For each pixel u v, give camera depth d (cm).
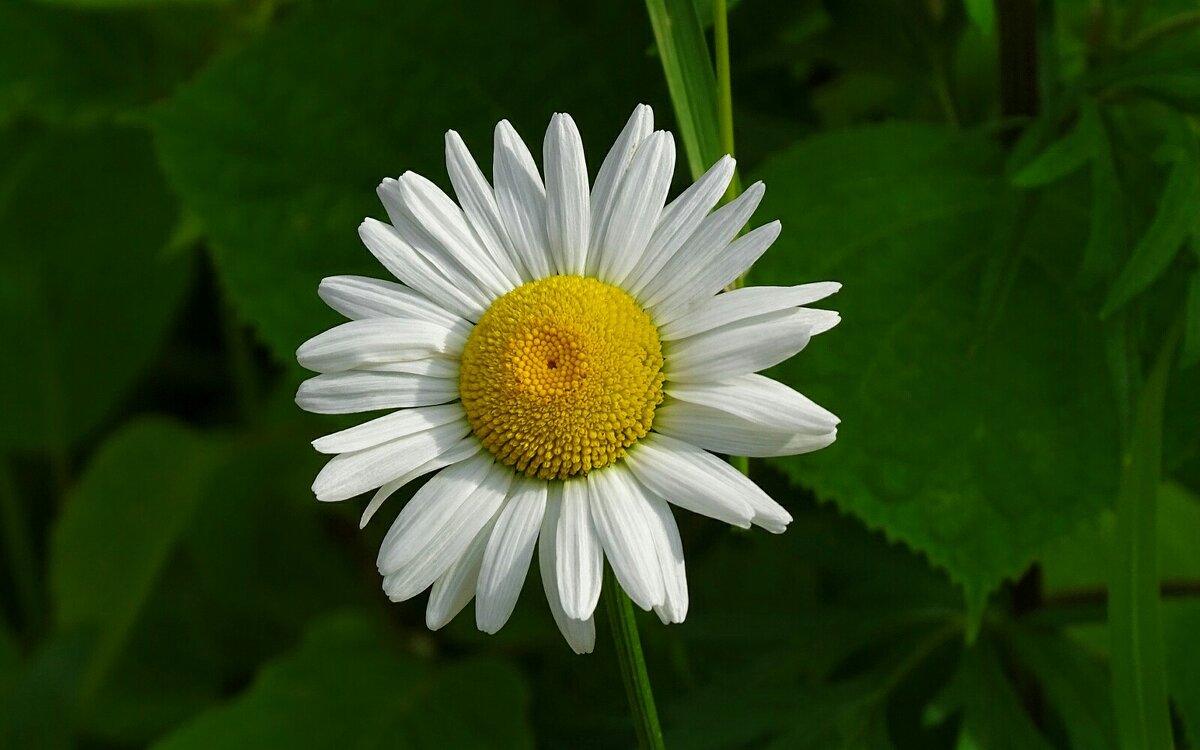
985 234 26
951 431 25
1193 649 27
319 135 29
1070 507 25
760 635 28
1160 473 24
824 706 27
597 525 21
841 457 25
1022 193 25
